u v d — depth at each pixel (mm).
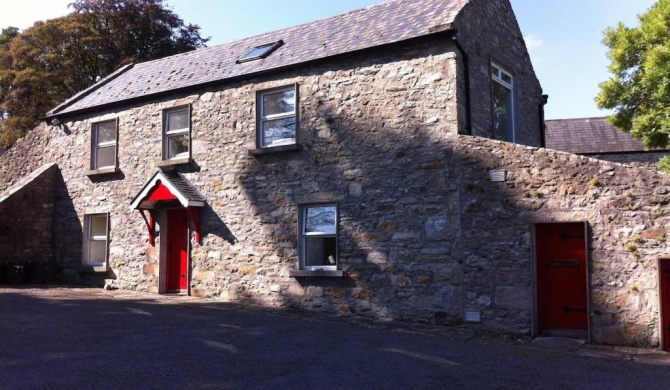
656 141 13867
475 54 11078
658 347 7969
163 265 13445
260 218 12023
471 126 10320
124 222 14188
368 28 12039
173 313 10258
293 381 5988
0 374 6008
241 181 12359
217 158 12758
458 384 6008
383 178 10555
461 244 9633
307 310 11117
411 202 10211
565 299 9062
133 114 14305
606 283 8375
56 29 26703
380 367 6633
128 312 10242
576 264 8984
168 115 13852
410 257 10125
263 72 12070
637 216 8242
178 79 14141
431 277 9875
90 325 8867
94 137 15188
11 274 14641
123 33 27609
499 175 9375
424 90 10297
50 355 6883
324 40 12414
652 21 14156
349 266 10773
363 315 10523
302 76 11719
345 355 7199
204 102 13094
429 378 6207
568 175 8805
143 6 28141
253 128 12289
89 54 27500
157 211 13594
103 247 14844
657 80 13570
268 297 11711
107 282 14203
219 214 12609
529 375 6441
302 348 7551
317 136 11406
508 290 9156
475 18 11297
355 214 10805
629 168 8359
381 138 10656
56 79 26391
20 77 25406
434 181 10000
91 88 16672
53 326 8719
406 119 10422
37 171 15883
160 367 6434
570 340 8562
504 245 9242
